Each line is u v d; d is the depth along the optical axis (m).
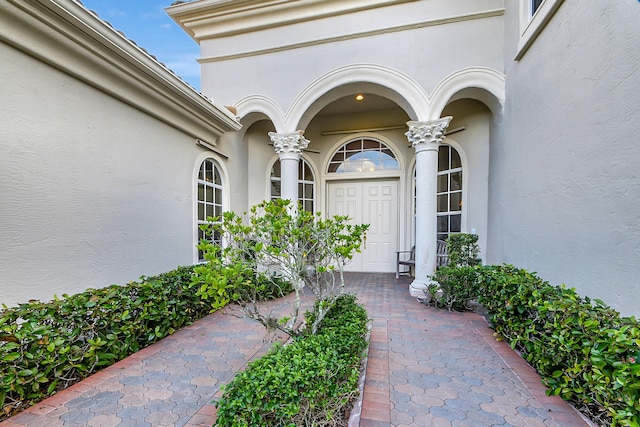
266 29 5.54
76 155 2.84
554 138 3.12
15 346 1.93
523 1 3.81
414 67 4.86
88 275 2.95
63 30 2.51
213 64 5.83
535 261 3.53
